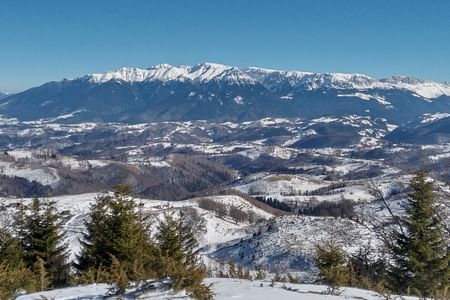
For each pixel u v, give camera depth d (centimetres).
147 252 1881
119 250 1958
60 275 2320
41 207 2703
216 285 1098
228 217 13550
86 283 1211
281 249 7400
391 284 2145
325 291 1067
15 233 2502
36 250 2444
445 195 2455
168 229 2081
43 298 884
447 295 1083
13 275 1091
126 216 2094
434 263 2197
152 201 12988
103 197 2306
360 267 2089
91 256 2139
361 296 1033
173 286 837
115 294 848
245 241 8806
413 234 2319
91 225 2233
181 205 13538
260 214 15000
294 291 1034
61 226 2638
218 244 9906
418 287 2192
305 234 7875
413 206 2362
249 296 943
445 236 2323
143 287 849
